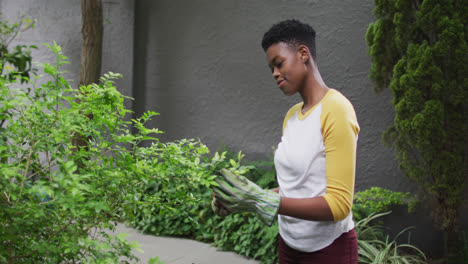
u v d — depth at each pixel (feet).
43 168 4.73
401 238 12.98
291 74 4.62
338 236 4.54
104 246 3.98
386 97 13.58
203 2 16.88
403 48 11.62
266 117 15.74
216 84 16.72
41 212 3.83
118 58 17.92
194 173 4.59
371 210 12.14
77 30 18.45
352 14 14.12
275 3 15.47
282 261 5.14
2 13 19.24
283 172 4.78
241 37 16.19
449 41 10.66
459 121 11.19
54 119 4.27
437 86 10.80
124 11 17.84
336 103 4.26
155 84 17.93
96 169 4.55
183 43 17.34
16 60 8.42
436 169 11.05
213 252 13.19
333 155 4.13
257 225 12.75
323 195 4.17
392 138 12.18
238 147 16.28
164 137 17.79
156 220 14.88
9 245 4.16
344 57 14.28
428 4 10.86
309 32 4.72
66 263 4.56
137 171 4.38
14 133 4.54
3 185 3.65
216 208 4.96
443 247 12.47
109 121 4.58
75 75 18.52
